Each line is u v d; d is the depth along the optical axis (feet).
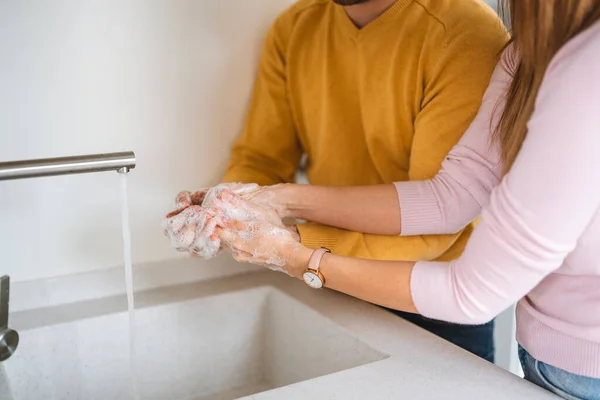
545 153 1.94
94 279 3.44
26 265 3.28
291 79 3.60
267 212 3.05
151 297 3.48
